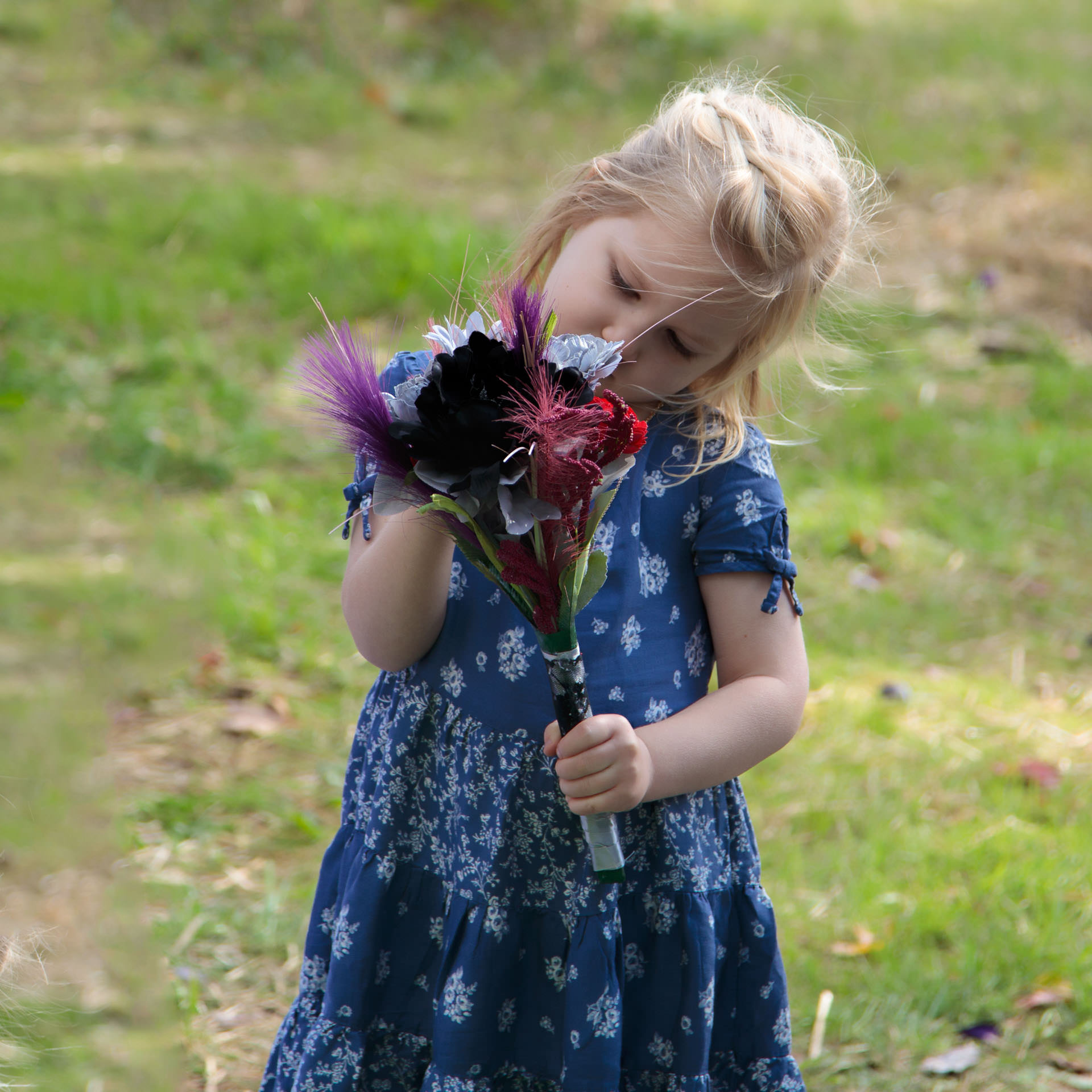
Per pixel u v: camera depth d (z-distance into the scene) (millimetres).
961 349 8344
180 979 3402
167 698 4727
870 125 12180
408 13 13281
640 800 2121
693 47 13516
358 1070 2336
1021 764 4594
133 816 4070
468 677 2287
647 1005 2314
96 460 6223
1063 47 15227
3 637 4930
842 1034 3359
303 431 6629
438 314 7879
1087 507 6602
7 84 11336
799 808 4312
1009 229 10156
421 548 2146
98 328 7480
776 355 2551
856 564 6012
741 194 2150
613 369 1931
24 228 8617
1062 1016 3426
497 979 2262
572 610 2016
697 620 2365
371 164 10766
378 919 2338
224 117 11391
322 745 4543
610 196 2262
